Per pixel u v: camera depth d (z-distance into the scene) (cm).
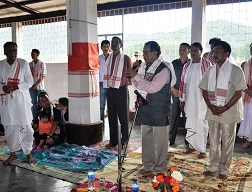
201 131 387
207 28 562
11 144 376
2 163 388
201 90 359
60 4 738
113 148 452
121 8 652
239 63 536
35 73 630
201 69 376
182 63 449
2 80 364
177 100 456
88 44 467
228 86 308
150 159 339
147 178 325
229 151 321
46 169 362
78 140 471
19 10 799
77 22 459
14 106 365
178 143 481
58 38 788
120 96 442
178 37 594
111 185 277
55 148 448
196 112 380
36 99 639
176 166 366
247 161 385
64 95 799
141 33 636
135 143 480
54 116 460
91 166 372
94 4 475
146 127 328
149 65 313
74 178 334
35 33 823
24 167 369
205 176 333
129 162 383
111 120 454
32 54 630
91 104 481
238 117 312
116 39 436
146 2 616
